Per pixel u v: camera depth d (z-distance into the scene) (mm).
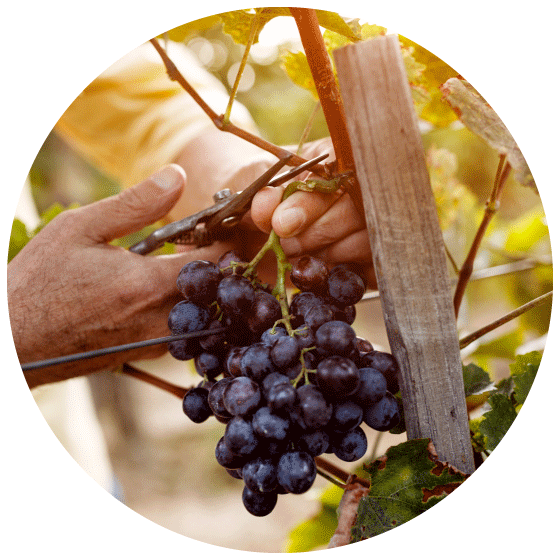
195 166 767
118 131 814
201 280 587
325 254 620
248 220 639
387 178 551
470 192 768
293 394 551
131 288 639
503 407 616
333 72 597
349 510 583
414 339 564
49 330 638
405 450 576
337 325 559
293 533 712
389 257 558
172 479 1653
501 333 738
